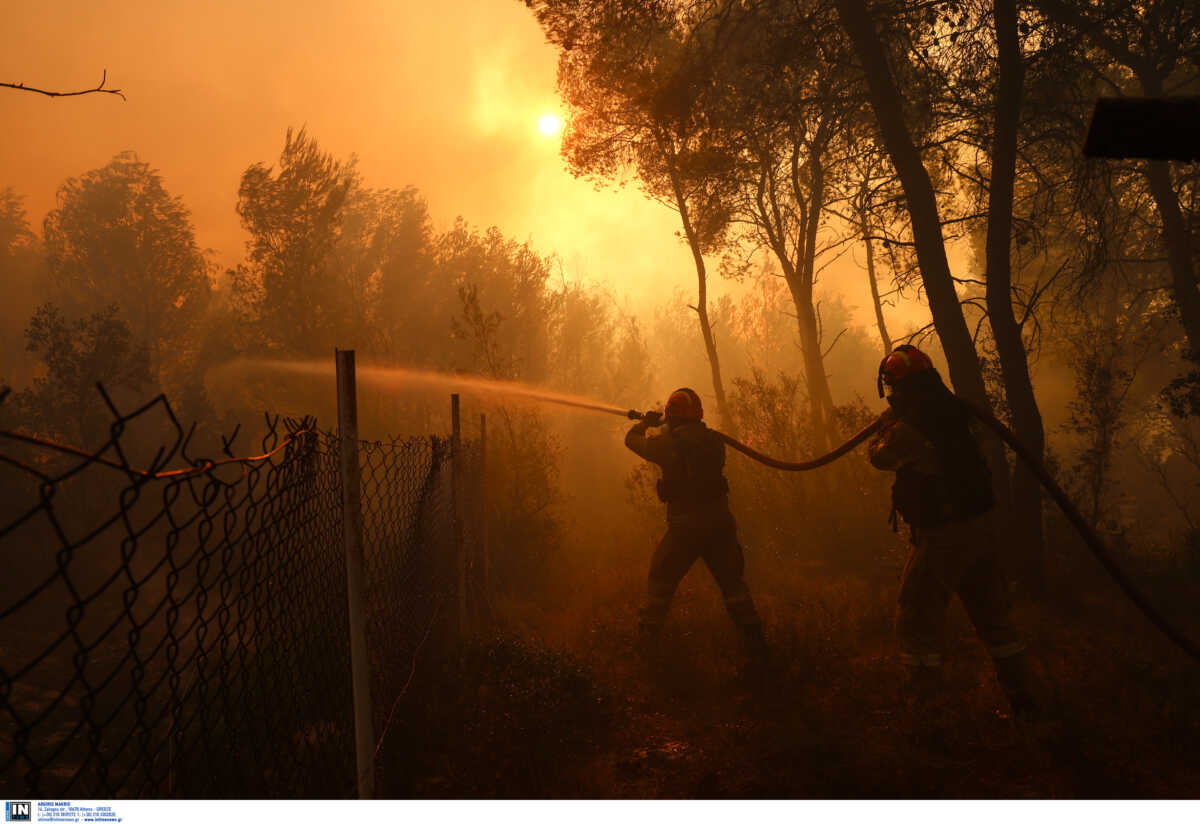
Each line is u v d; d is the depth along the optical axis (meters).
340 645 3.43
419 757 3.96
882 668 5.35
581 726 4.57
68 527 13.26
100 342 14.36
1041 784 3.67
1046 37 8.73
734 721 4.64
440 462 5.64
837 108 11.11
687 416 6.17
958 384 8.27
